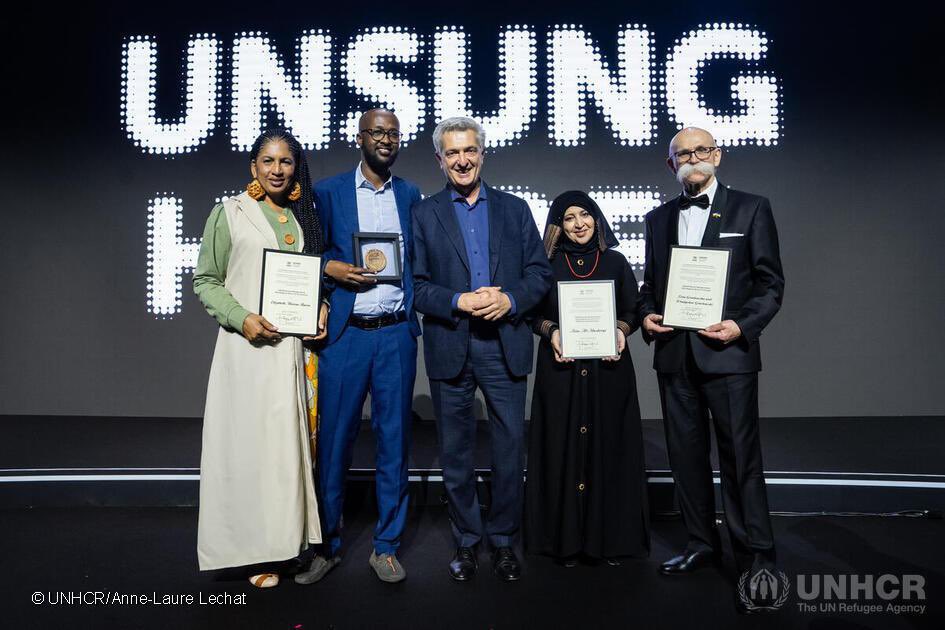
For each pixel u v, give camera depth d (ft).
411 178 13.88
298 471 6.74
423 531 8.75
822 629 5.90
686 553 7.36
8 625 6.08
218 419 6.81
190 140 14.15
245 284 6.89
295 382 6.86
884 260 13.76
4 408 14.42
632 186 13.79
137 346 14.26
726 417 6.84
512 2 13.83
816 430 12.50
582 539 7.36
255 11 14.02
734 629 5.93
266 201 7.06
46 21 14.42
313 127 13.89
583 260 7.71
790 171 13.79
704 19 13.78
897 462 10.04
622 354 7.66
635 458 7.53
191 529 8.80
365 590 6.86
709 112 13.76
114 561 7.68
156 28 14.20
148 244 14.25
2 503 9.60
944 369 13.67
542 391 7.71
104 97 14.35
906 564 7.34
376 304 7.07
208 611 6.37
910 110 13.75
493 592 6.78
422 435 12.72
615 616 6.22
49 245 14.39
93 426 13.20
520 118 13.85
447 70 13.87
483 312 6.81
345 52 13.91
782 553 7.70
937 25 13.71
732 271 6.92
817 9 13.78
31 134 14.43
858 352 13.80
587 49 13.80
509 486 7.27
